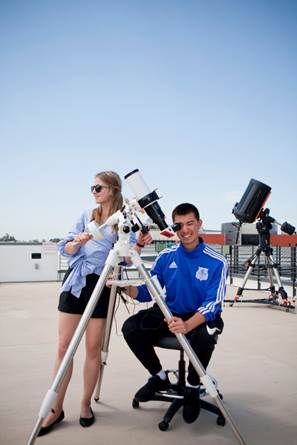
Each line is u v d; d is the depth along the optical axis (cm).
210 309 183
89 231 172
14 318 457
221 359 300
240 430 188
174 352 319
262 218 506
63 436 182
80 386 245
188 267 202
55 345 340
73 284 192
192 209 195
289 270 643
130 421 198
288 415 205
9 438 177
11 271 821
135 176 170
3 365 284
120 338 365
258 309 522
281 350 325
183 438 181
